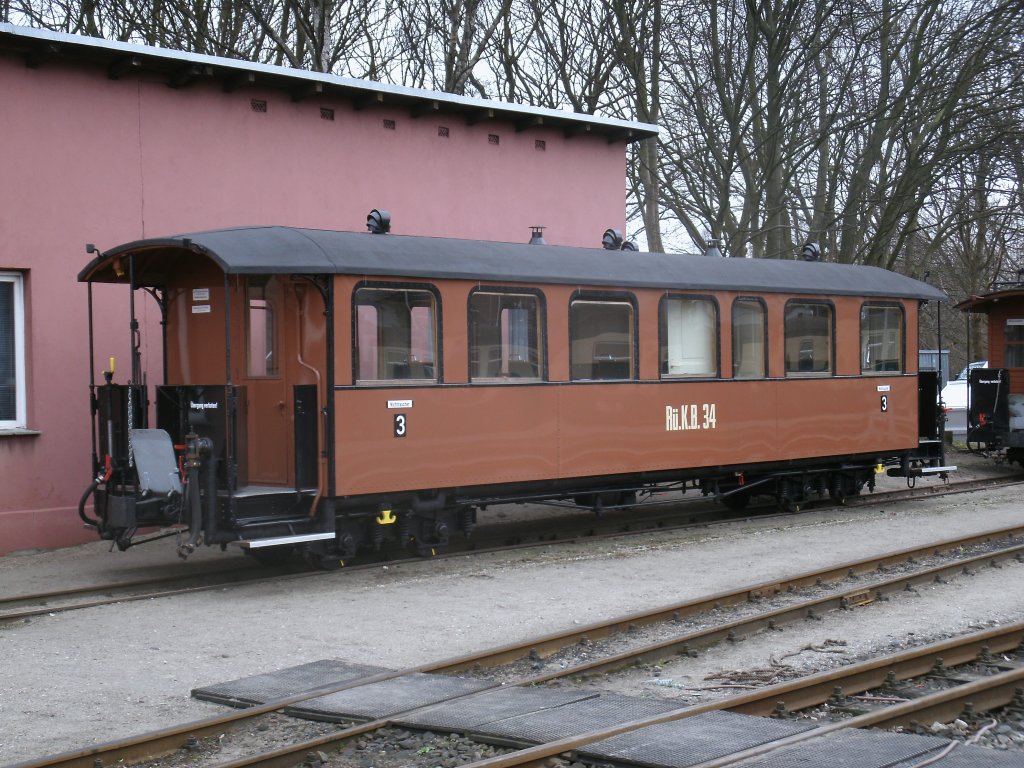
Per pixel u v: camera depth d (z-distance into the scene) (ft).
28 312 40.50
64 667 24.45
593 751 17.16
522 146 54.24
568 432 40.01
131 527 32.27
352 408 34.14
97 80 41.63
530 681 22.50
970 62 80.94
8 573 36.35
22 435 39.91
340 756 18.10
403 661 24.93
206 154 44.27
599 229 57.36
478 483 37.42
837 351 49.83
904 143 85.20
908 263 114.01
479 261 37.70
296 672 23.27
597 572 35.88
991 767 16.19
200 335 36.45
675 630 27.53
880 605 30.14
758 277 46.83
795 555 38.91
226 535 32.78
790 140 85.10
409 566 37.06
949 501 54.44
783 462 47.85
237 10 78.02
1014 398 67.87
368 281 34.53
